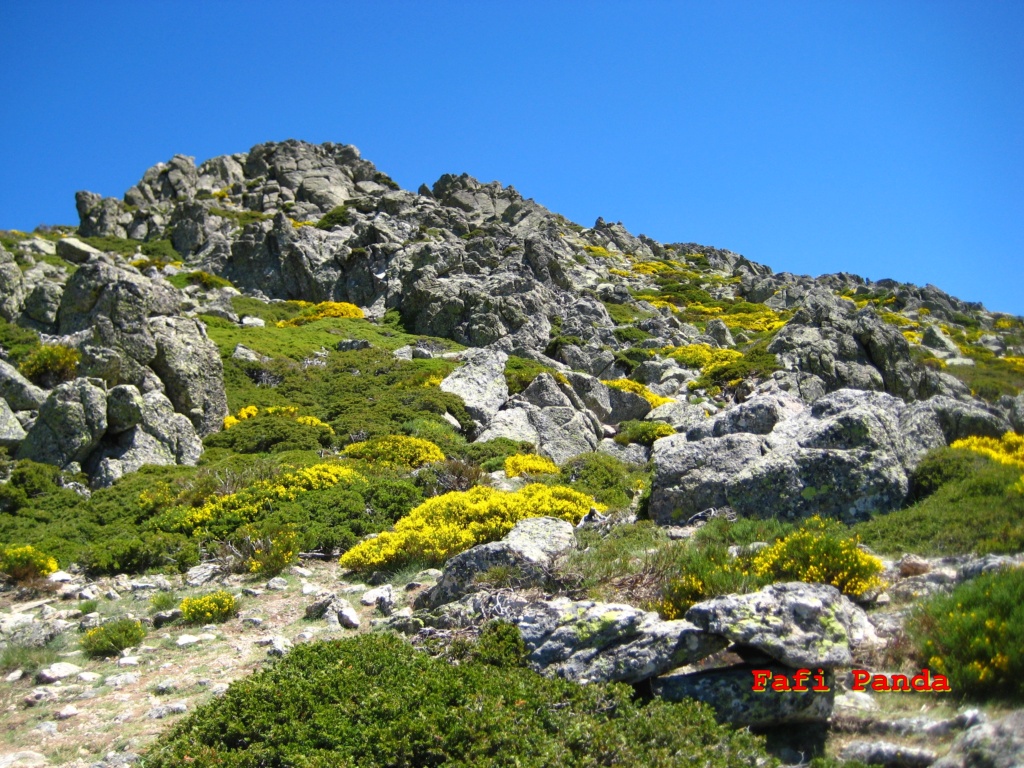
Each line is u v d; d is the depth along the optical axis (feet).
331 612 45.91
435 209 303.48
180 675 38.99
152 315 99.71
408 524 56.85
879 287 296.10
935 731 26.68
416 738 27.53
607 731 27.22
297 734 28.58
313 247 235.61
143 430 85.46
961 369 139.23
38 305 116.67
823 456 51.70
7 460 78.18
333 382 123.95
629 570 42.96
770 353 135.03
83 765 30.55
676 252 398.62
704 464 56.90
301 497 68.69
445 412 108.37
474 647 35.27
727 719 28.94
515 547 44.19
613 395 128.06
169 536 63.05
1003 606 30.81
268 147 361.30
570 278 237.25
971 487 47.85
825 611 30.96
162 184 330.75
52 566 59.77
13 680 40.34
